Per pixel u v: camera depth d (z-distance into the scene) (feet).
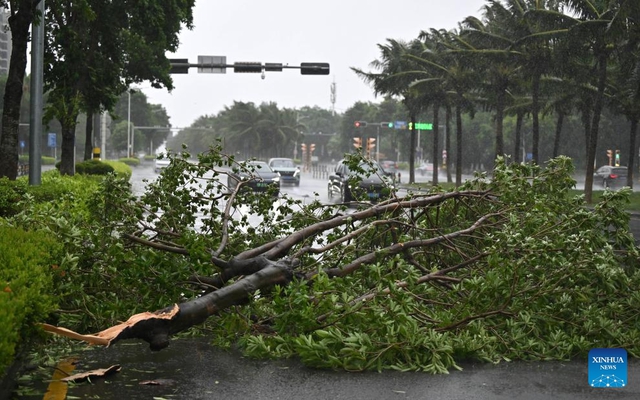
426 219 36.65
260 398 19.85
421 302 27.86
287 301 23.49
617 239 32.37
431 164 383.86
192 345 25.93
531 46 146.20
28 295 18.76
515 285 25.86
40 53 70.13
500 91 171.22
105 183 29.19
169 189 31.22
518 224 29.48
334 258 30.35
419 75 200.13
